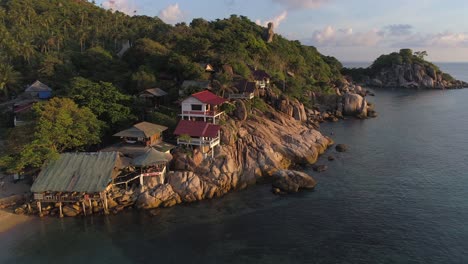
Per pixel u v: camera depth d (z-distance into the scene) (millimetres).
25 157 44094
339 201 48219
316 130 83250
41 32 104875
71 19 125438
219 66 84938
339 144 73250
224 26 124438
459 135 83875
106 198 44594
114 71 82000
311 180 52969
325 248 37062
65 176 44281
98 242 38281
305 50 155375
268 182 54594
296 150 62969
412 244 37625
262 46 113688
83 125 51312
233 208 46156
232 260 35062
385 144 76625
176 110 64188
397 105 132375
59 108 50281
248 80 78875
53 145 48469
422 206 46281
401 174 58031
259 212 45125
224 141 56500
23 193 46656
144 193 46094
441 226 41094
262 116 72625
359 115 106438
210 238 39062
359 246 37344
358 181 55344
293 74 121750
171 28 116875
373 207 46281
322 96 112625
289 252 36406
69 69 84875
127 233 40031
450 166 61562
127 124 58906
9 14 113312
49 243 38031
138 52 87438
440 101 142500
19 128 49531
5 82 82000
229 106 65062
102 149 53219
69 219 42906
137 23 136250
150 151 48344
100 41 115188
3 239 38500
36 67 90250
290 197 49625
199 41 88312
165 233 40031
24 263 34719
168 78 78562
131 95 69250
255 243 38094
